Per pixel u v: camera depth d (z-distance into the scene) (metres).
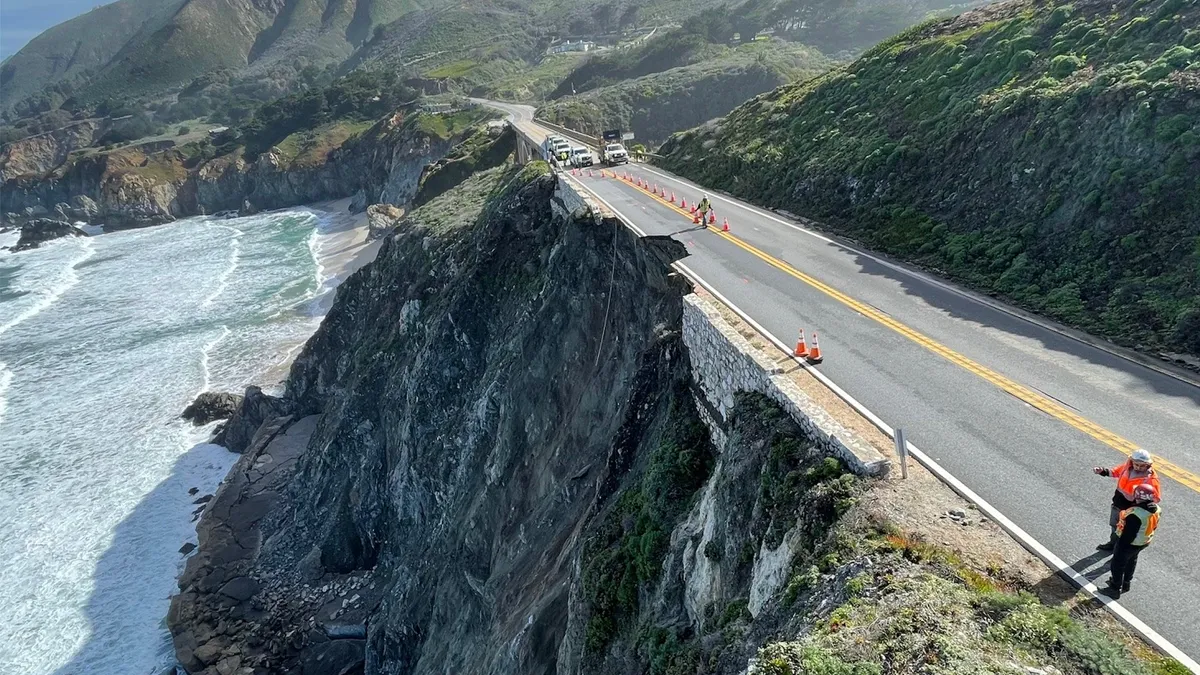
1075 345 16.17
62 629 35.12
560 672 17.80
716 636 12.03
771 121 37.41
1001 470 12.03
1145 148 18.70
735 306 20.05
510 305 35.25
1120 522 9.05
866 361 16.34
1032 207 21.05
